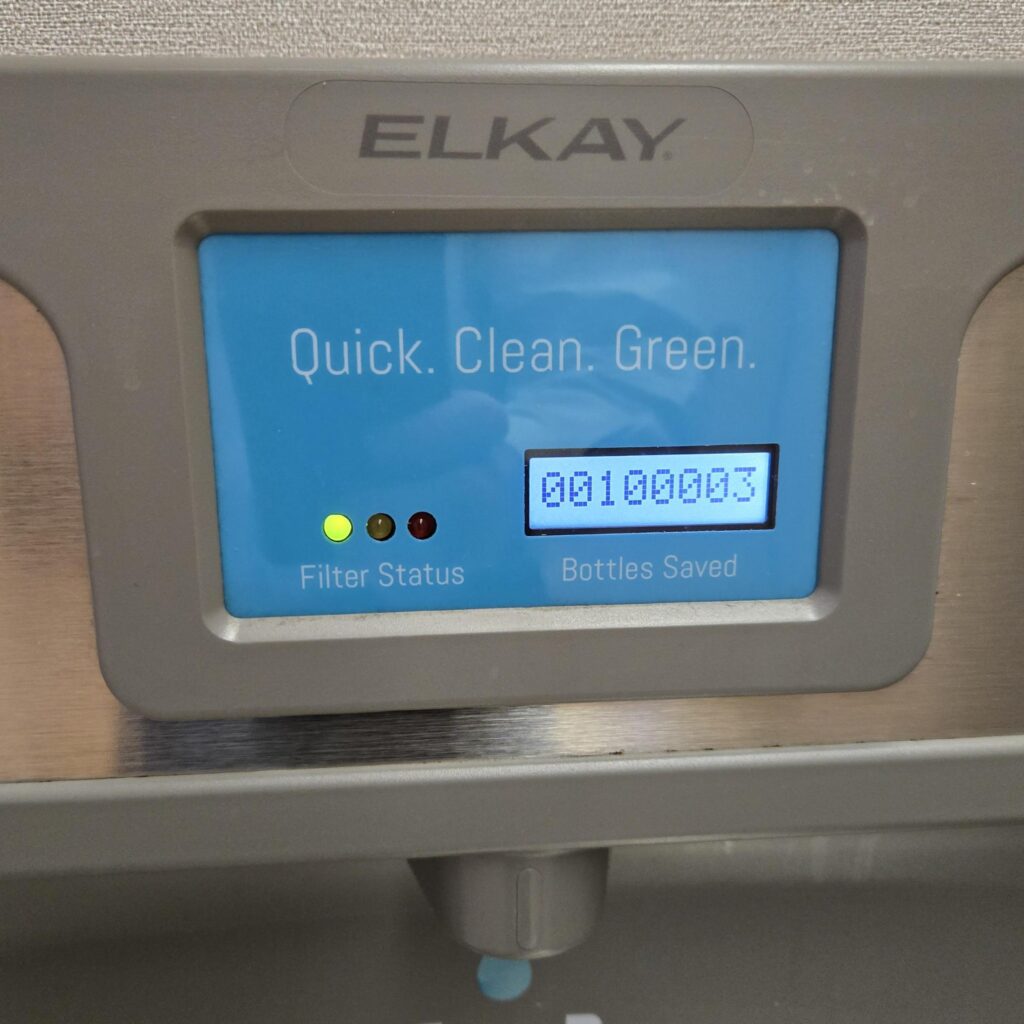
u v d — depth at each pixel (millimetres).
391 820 295
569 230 266
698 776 300
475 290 268
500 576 288
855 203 262
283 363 269
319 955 384
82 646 281
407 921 398
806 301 276
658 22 258
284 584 283
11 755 286
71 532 273
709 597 294
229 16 248
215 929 393
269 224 256
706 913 408
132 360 256
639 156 255
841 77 254
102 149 244
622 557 290
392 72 246
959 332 274
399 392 274
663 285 272
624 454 282
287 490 277
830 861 430
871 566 287
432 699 285
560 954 353
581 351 275
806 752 303
